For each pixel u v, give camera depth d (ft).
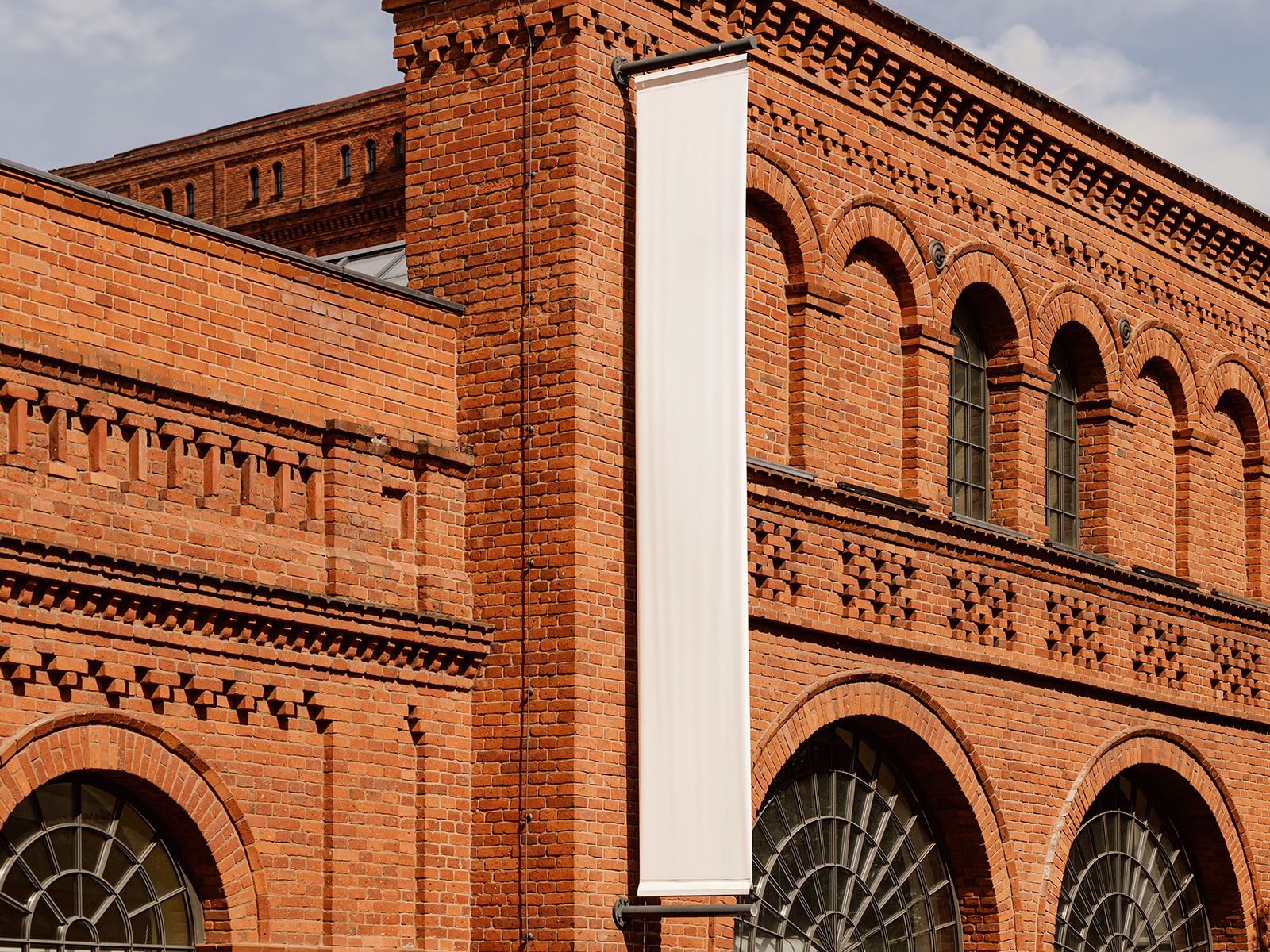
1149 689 92.27
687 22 73.26
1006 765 83.30
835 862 77.82
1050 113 90.22
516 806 66.23
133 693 57.36
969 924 82.69
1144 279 97.45
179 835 59.67
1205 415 101.30
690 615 66.03
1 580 53.88
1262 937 99.50
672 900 67.41
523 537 67.46
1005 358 88.33
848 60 79.97
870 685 76.84
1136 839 96.07
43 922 56.34
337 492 63.82
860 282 80.84
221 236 61.57
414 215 71.82
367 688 64.03
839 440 78.13
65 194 57.41
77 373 56.70
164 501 59.00
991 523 86.69
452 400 69.36
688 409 67.00
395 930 64.08
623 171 70.23
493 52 70.90
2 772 53.98
